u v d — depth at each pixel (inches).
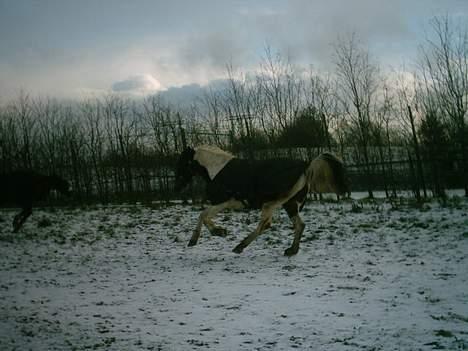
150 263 325.1
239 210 621.6
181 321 186.1
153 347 158.1
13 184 509.0
